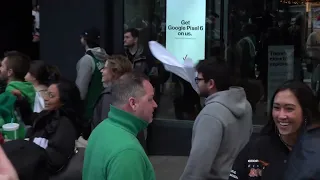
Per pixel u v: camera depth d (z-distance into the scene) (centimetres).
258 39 702
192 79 696
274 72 702
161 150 726
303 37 696
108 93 432
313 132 230
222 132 328
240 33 701
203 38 701
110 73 438
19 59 491
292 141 259
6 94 448
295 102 255
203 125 329
